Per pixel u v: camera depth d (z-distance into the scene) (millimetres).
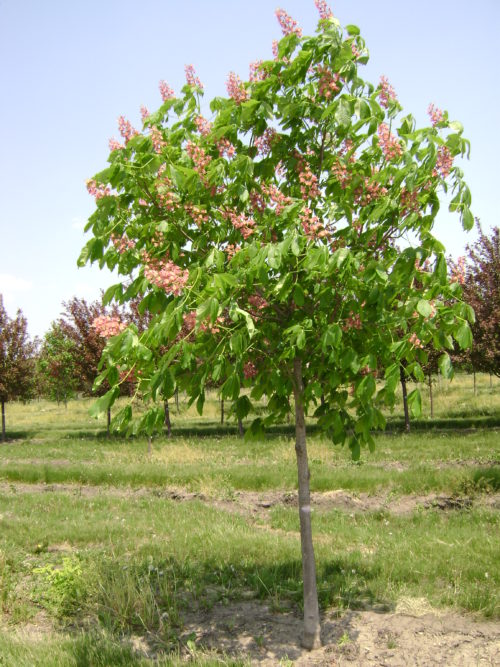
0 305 23266
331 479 10641
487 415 21141
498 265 18047
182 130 4465
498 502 9148
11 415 35844
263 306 4316
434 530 7742
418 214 3967
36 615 5434
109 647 4504
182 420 26547
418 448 14102
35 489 11781
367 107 4051
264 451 14789
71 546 7578
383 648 4402
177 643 4707
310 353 4492
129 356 3912
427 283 4098
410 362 4098
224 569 6309
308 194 4422
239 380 3639
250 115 4285
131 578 5598
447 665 4070
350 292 3982
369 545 7355
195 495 10641
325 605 5324
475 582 5691
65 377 32406
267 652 4496
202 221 4332
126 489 11539
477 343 17828
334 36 4066
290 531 8297
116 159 4234
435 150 3789
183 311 3598
